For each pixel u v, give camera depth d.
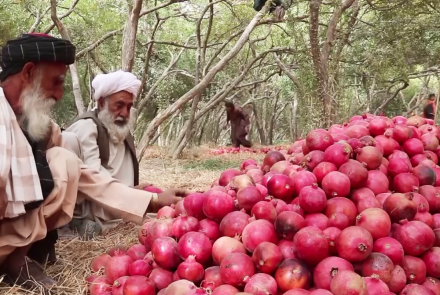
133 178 4.75
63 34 8.27
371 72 14.13
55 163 2.97
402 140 3.36
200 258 2.62
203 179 8.73
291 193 2.90
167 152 14.80
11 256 2.88
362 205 2.78
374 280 2.30
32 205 2.80
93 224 3.99
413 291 2.42
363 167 2.88
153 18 17.88
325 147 3.15
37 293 2.77
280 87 26.41
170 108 9.16
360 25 14.76
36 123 2.88
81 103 10.59
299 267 2.36
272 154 3.63
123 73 4.43
